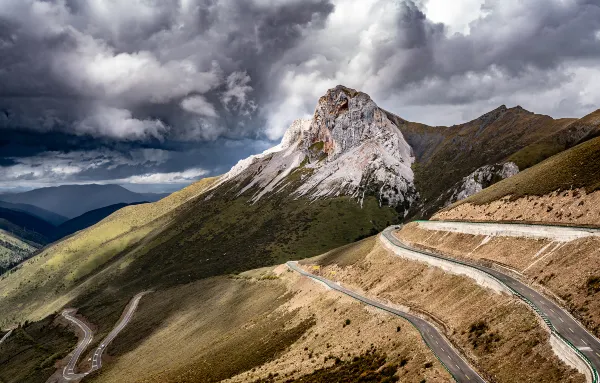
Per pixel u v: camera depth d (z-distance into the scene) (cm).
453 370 6109
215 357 11319
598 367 4850
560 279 7219
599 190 9038
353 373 7131
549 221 9581
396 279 11050
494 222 11031
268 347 10581
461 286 8800
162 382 10638
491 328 6856
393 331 8106
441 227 13038
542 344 5781
